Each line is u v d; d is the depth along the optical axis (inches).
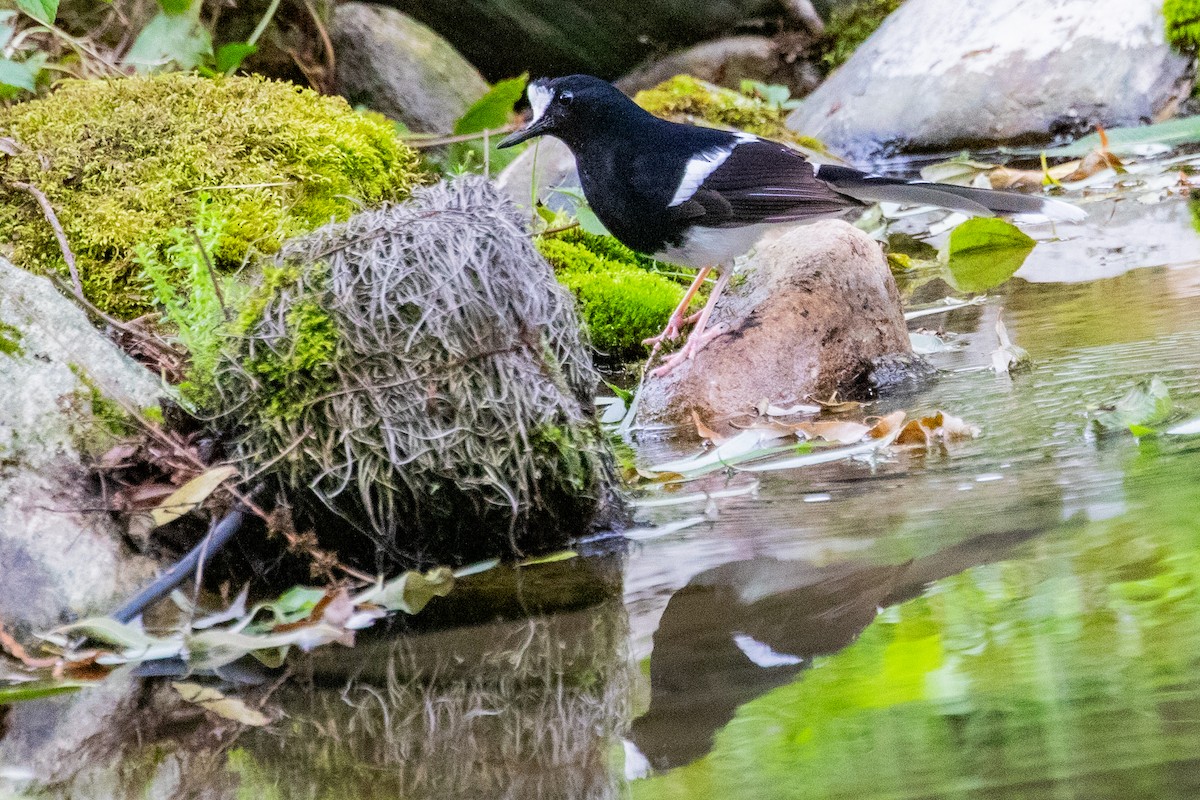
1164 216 478.6
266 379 217.2
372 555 219.9
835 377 323.6
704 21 767.7
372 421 215.2
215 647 191.9
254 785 140.0
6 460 211.0
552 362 229.5
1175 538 175.8
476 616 195.8
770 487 245.6
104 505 212.1
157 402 227.9
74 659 188.7
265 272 225.1
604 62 769.6
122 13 531.5
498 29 742.5
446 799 132.0
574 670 167.9
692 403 319.9
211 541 208.8
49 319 231.8
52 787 143.6
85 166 336.5
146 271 272.5
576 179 472.7
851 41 767.1
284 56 621.9
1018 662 142.7
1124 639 144.4
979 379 308.0
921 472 238.1
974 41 656.4
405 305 216.8
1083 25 631.2
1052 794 112.0
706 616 180.4
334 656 184.4
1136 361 291.9
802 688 148.3
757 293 341.7
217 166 339.6
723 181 342.3
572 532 230.2
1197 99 608.4
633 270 428.8
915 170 616.4
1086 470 219.6
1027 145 627.2
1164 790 109.6
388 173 370.6
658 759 136.5
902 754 125.4
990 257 459.5
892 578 180.9
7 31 442.6
